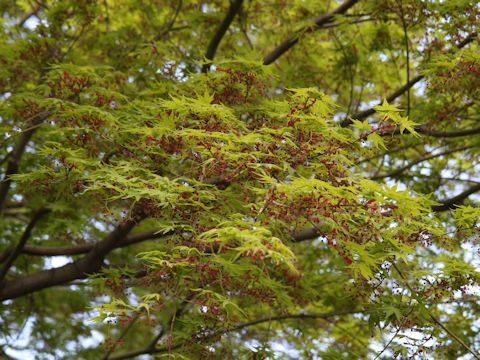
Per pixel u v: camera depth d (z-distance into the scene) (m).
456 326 8.54
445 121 8.61
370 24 10.20
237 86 6.68
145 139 6.26
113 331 11.96
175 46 9.61
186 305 7.91
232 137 5.27
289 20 10.10
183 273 5.68
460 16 7.67
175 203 5.47
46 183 6.52
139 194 5.36
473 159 9.98
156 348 9.41
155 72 8.59
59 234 8.91
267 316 9.46
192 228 5.36
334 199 5.02
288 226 5.58
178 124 6.09
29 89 9.06
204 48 10.02
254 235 4.47
